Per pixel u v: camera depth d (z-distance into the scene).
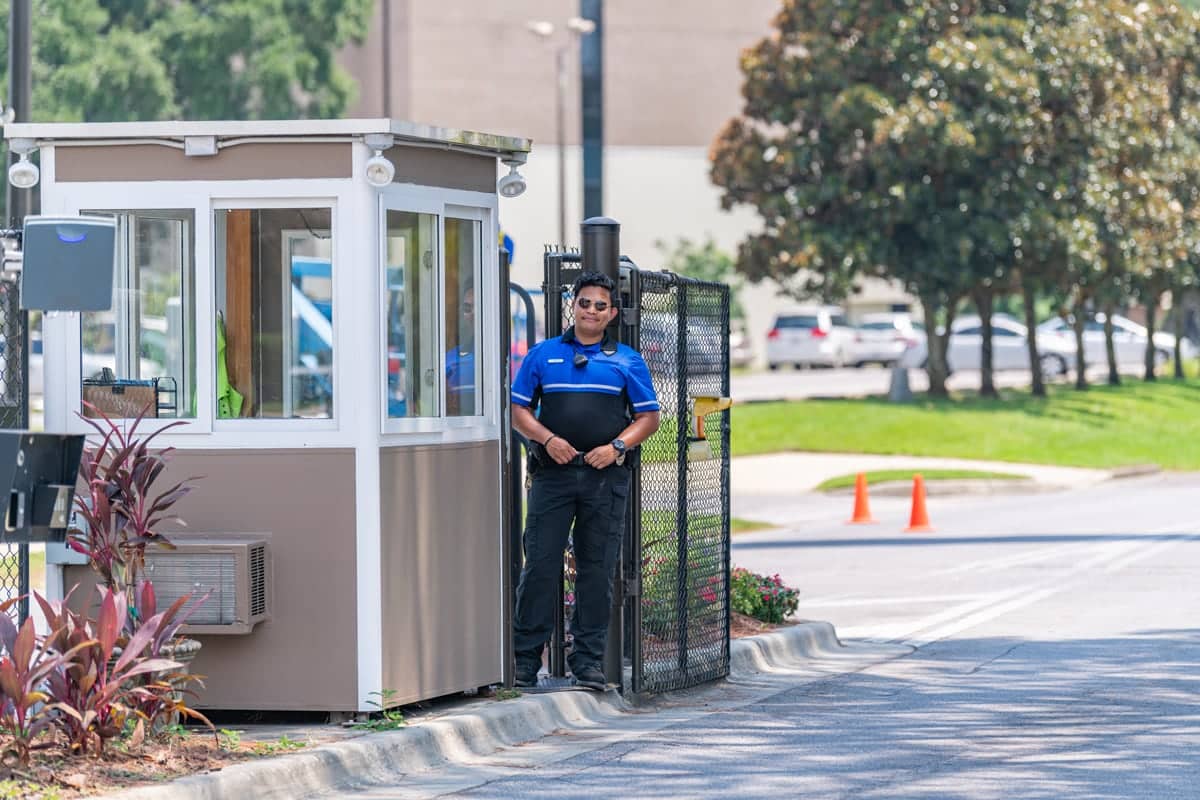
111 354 24.69
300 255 24.45
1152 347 132.50
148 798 19.06
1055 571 47.12
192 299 24.38
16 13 41.47
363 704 23.67
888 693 28.91
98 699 20.38
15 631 20.67
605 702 27.08
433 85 178.38
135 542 22.06
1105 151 105.19
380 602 23.75
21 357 24.75
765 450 91.31
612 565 26.64
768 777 22.28
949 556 51.50
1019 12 104.88
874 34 103.00
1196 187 119.38
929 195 103.44
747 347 174.75
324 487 23.73
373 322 23.66
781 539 58.28
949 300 109.44
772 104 107.81
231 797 20.03
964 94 103.69
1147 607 39.69
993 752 23.80
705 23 188.50
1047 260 106.00
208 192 23.80
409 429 24.30
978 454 90.44
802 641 33.47
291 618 23.81
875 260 104.81
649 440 27.67
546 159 182.62
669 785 21.89
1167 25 115.88
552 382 25.97
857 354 158.12
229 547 23.42
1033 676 30.53
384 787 21.81
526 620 26.80
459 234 25.64
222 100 130.75
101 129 23.70
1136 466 89.12
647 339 27.25
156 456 24.05
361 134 23.44
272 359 24.39
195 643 22.80
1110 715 26.58
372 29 178.00
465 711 24.80
